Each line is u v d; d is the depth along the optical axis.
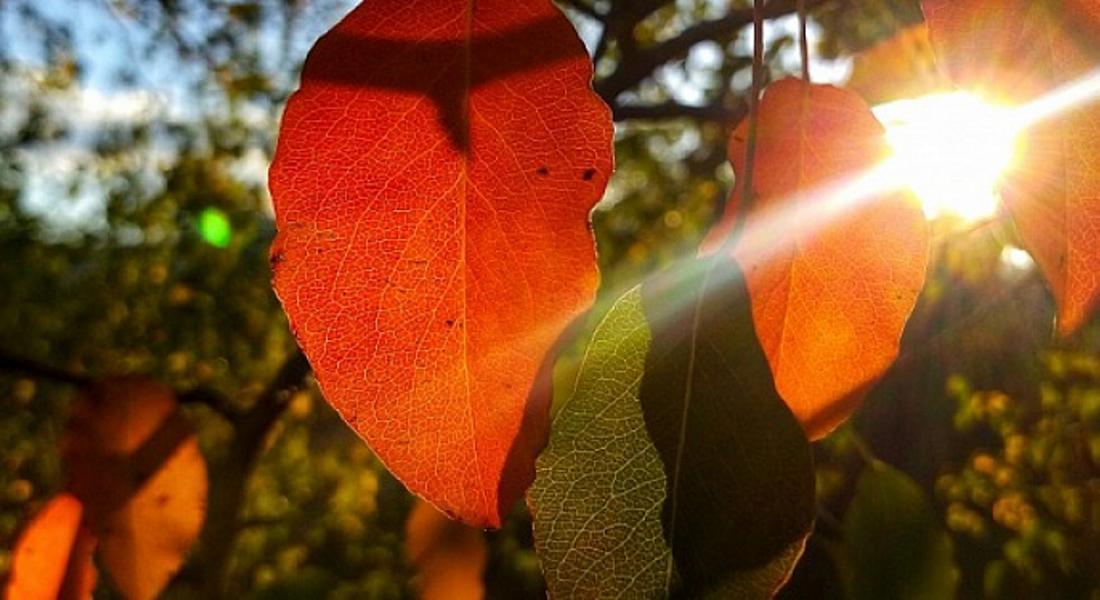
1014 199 0.20
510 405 0.19
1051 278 0.19
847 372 0.22
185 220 2.94
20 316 2.96
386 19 0.20
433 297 0.19
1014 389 1.77
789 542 0.20
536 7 0.20
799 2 0.23
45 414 2.57
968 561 1.54
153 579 0.30
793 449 0.20
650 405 0.20
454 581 0.31
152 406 0.31
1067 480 1.79
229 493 0.50
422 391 0.19
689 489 0.20
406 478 0.19
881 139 0.22
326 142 0.20
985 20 0.20
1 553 1.24
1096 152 0.20
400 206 0.20
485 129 0.20
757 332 0.22
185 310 2.86
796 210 0.22
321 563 1.77
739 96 1.50
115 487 0.30
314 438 2.04
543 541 0.20
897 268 0.22
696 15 1.50
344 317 0.19
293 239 0.19
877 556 0.31
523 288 0.19
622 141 2.54
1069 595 1.62
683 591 0.19
